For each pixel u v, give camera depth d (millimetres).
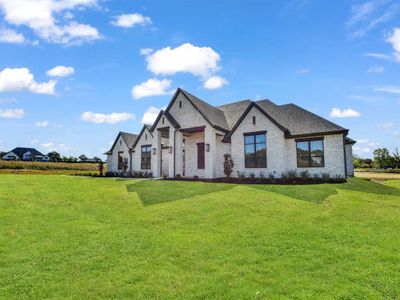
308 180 17781
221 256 6246
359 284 4840
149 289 4742
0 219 9078
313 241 7137
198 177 23438
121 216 9938
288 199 12078
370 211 10297
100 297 4488
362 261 5828
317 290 4641
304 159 19438
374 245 6805
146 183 17562
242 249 6672
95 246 6859
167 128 24578
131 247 6809
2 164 43125
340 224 8656
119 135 35562
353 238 7312
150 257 6207
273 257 6156
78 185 17266
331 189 14430
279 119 21641
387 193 14305
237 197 12547
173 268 5629
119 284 4926
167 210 10602
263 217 9531
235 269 5562
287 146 20078
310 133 18984
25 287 4801
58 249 6625
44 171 42562
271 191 13742
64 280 5086
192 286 4840
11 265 5703
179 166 23625
